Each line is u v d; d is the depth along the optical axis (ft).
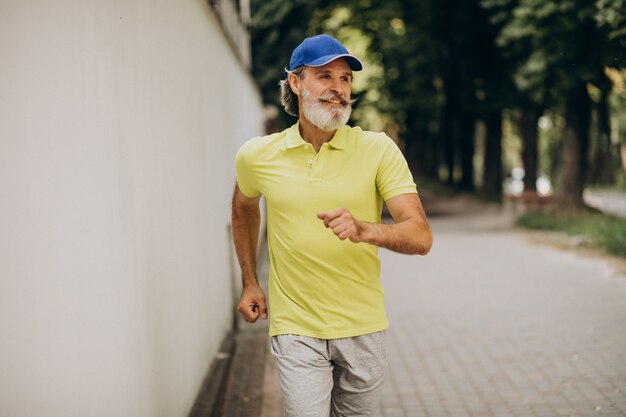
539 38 46.70
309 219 9.12
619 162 141.49
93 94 8.67
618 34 32.65
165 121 13.47
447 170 109.70
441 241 51.19
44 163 6.97
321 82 8.91
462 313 26.17
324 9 84.74
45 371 6.86
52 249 7.11
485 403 16.30
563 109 74.33
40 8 7.00
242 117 34.12
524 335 22.49
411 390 17.42
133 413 10.10
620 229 43.42
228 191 25.40
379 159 9.14
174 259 13.61
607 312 25.35
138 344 10.50
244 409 16.05
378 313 9.48
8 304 6.14
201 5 19.03
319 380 9.25
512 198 74.69
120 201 9.75
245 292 10.61
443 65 88.02
